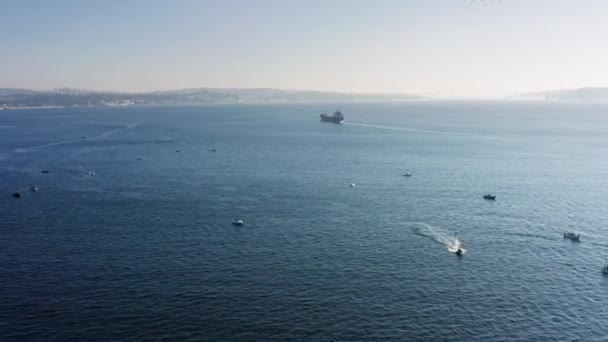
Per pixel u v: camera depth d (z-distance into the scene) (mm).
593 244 121062
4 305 90062
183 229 131250
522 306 90750
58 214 145125
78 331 82062
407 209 150750
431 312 88375
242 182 188125
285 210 149125
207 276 102125
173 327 83312
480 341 79875
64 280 100188
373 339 80312
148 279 100688
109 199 161875
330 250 116625
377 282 99812
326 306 90250
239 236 126000
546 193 172000
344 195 167750
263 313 87688
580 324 85062
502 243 121438
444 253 114938
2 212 147375
